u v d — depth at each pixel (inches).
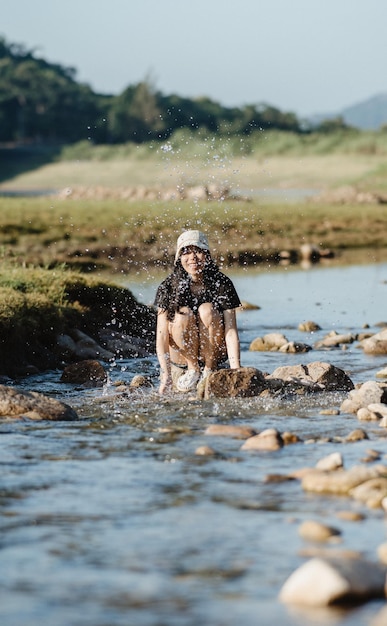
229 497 408.2
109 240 2063.2
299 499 405.1
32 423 558.9
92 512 387.2
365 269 1871.3
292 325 1103.6
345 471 430.3
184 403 629.0
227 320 677.3
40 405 582.2
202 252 668.7
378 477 418.6
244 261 2018.9
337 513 384.5
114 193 3932.1
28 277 964.6
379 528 365.4
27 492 415.2
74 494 412.5
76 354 834.8
